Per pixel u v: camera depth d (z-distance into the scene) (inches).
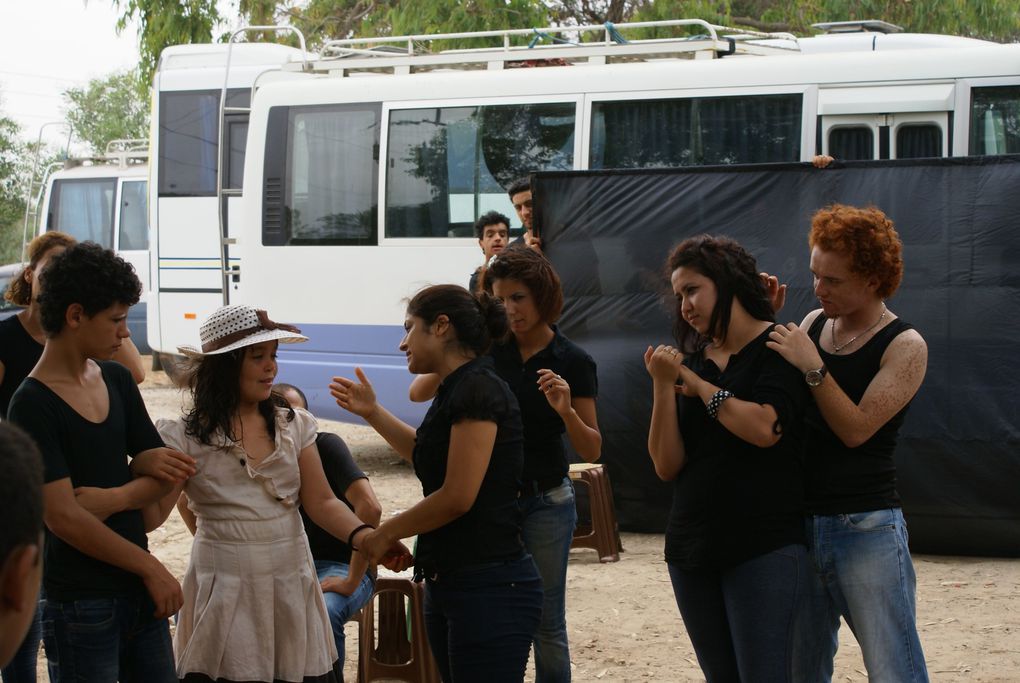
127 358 210.8
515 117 450.0
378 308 468.8
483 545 155.7
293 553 165.6
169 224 652.1
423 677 219.9
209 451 163.0
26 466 76.9
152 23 855.1
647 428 348.5
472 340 158.9
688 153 425.1
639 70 433.1
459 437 152.5
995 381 315.3
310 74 528.1
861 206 328.2
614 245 353.1
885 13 788.6
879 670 154.2
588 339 355.3
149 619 156.5
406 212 465.4
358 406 171.9
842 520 156.5
